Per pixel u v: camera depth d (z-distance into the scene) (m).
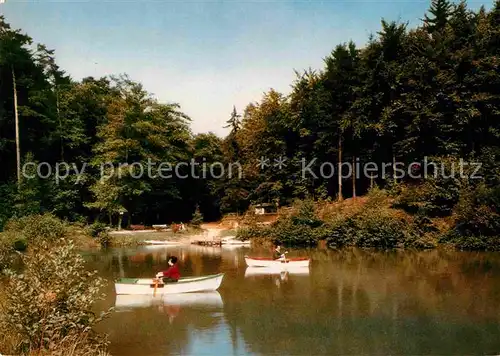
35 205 41.59
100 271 26.12
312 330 14.59
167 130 56.97
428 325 15.06
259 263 27.64
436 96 39.94
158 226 51.44
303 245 39.62
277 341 13.48
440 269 25.83
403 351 12.62
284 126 52.09
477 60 39.31
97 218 51.03
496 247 32.28
